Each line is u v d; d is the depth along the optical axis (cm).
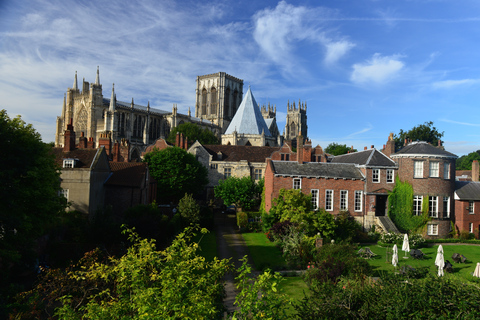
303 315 1741
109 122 12381
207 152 9069
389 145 5984
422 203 5578
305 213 4681
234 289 2911
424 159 5609
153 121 15075
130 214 4312
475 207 5872
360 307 1722
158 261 1512
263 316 1280
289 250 3931
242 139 12912
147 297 1274
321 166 5784
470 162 14788
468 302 1509
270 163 5725
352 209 5559
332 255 3077
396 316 1538
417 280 1792
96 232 3669
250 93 13800
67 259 3500
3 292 2184
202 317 1232
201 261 1633
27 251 2808
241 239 5122
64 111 14275
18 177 2817
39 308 1877
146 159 7525
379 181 5662
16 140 2886
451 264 3828
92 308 1313
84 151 4938
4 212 2645
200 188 7938
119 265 1486
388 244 4878
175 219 4675
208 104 18275
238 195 7181
